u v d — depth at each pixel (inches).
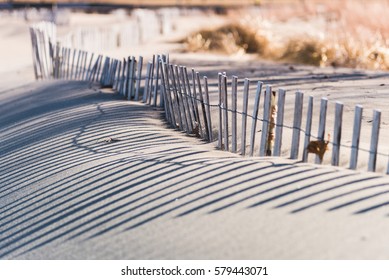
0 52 978.1
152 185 228.5
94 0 2539.4
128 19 1536.7
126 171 247.4
